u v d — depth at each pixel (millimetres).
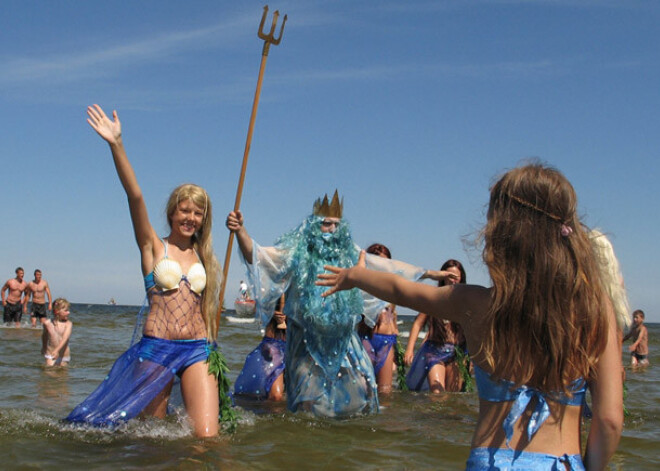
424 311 2738
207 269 5668
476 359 2625
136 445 4922
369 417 6496
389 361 8555
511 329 2484
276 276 6805
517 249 2506
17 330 19609
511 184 2576
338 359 6562
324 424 6004
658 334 45062
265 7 6484
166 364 5410
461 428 6008
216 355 5539
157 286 5480
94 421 5270
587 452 2514
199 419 5316
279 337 7645
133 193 5207
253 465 4570
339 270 2934
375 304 7293
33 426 5332
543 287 2449
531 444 2486
